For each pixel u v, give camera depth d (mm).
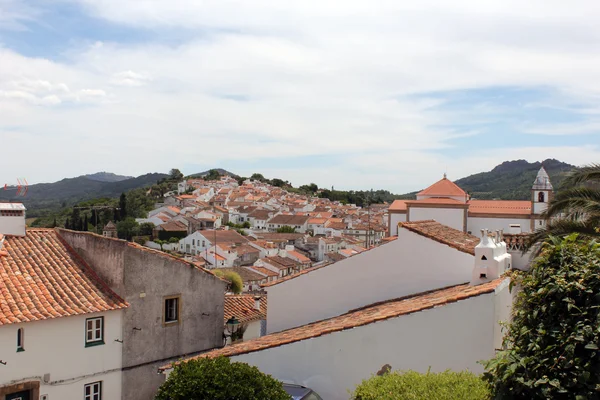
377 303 16734
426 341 11586
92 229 106750
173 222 140750
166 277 20828
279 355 12867
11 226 21062
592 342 7066
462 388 9258
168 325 20875
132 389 19719
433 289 16094
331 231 149250
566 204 15289
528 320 7984
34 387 16984
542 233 15344
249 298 26906
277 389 11500
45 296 18109
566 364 7070
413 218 49250
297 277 18266
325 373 12398
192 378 11555
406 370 11688
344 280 17578
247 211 188250
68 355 17891
